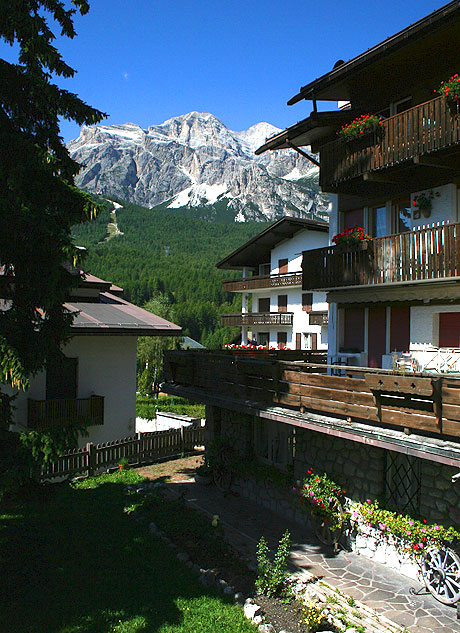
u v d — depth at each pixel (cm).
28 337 849
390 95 1251
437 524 830
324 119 1347
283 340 3991
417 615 752
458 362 1041
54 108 889
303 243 3669
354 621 742
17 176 774
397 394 764
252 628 732
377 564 928
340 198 1444
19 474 790
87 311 1783
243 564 931
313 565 925
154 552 985
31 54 839
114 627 727
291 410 1009
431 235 1059
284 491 1179
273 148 1563
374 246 1196
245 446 1334
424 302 1182
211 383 1303
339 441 1026
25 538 1045
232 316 4250
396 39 1048
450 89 973
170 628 727
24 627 724
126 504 1260
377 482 939
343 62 1245
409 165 1139
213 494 1367
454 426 675
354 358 1343
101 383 1786
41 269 847
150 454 1791
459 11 930
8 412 845
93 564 930
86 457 1573
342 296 1354
